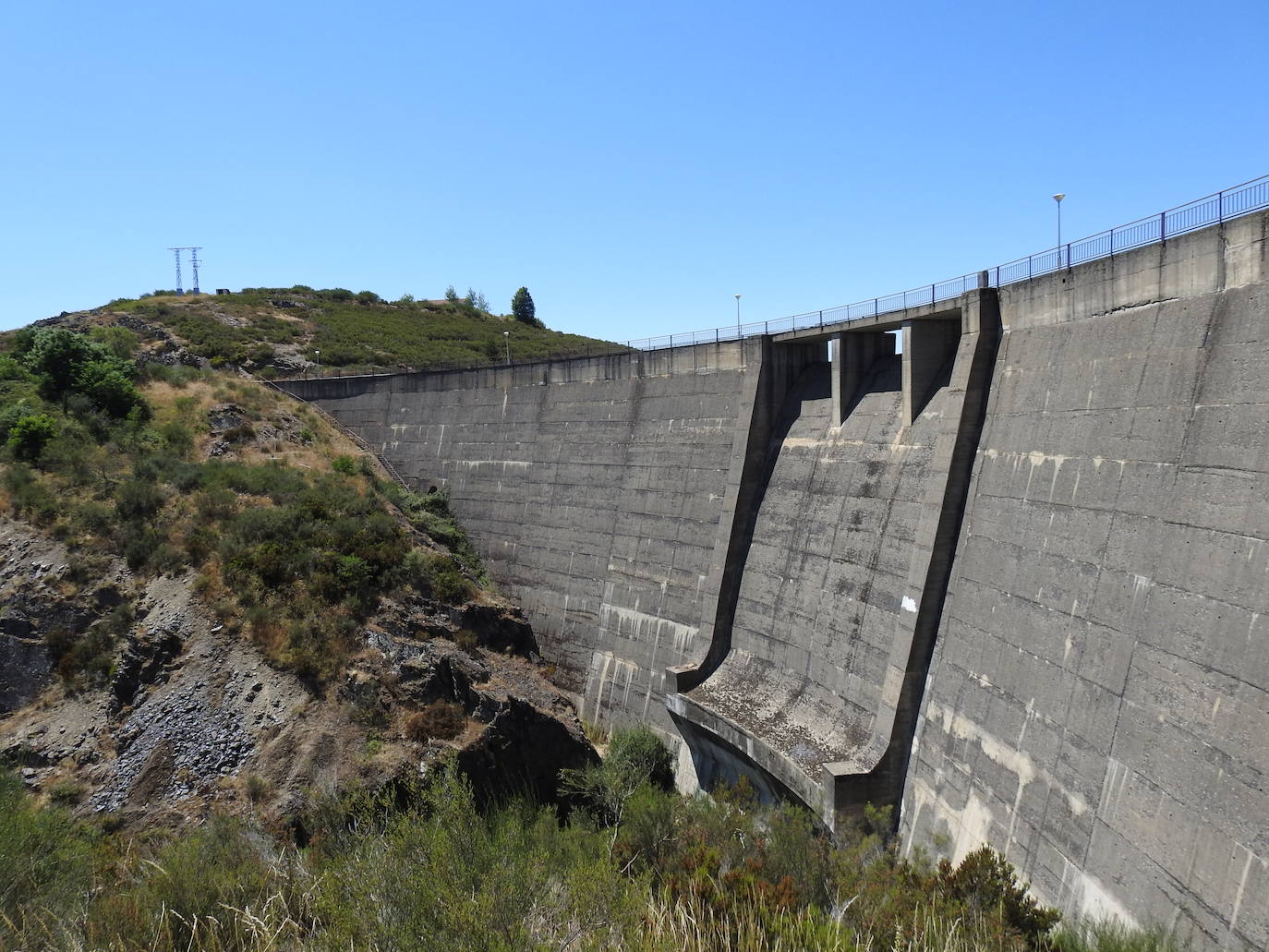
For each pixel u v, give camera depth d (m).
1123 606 17.95
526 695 34.44
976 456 24.89
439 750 29.06
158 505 37.22
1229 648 15.14
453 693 31.73
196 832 24.11
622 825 26.30
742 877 16.66
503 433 51.12
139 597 33.66
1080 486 20.27
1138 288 20.03
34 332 51.44
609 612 40.62
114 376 47.88
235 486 40.31
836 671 28.48
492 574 48.22
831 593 29.83
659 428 41.06
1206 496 16.53
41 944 15.71
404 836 14.55
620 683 38.84
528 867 14.40
